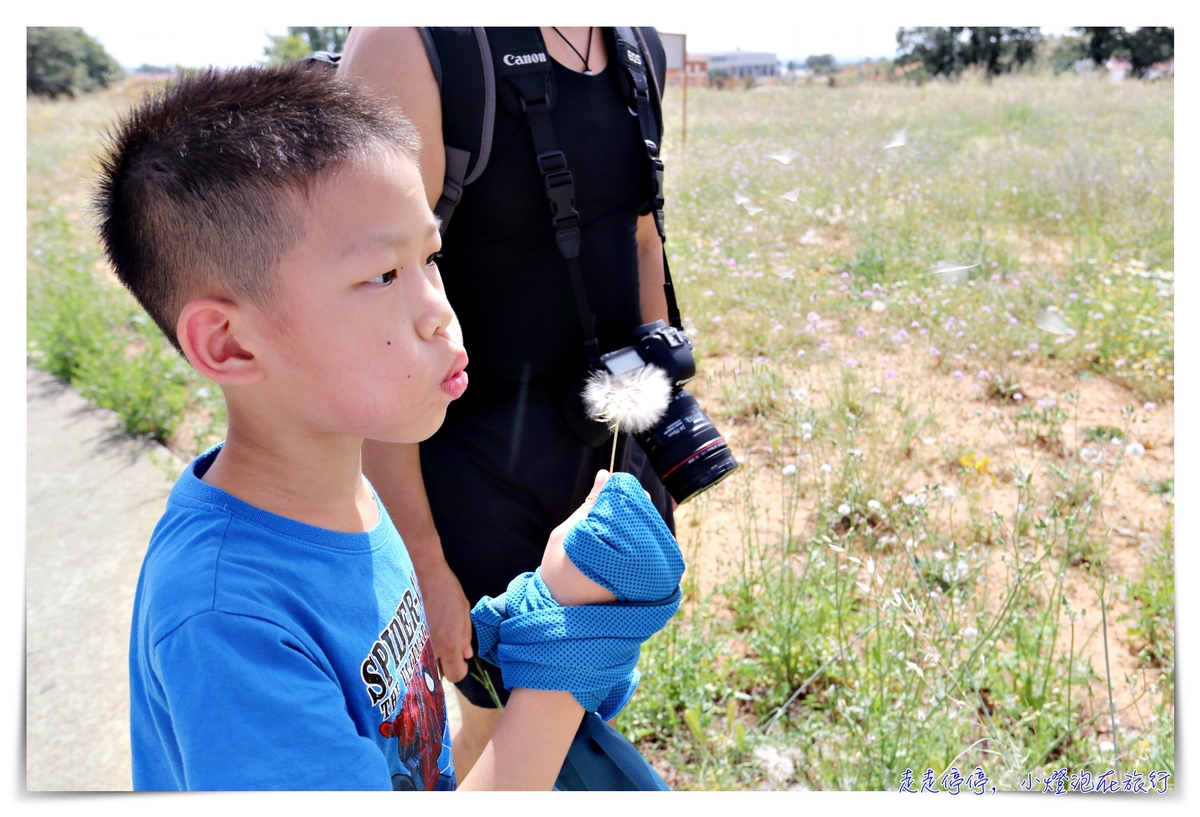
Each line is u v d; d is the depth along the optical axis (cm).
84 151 1216
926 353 519
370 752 83
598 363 170
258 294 87
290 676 80
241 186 85
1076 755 232
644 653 268
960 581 305
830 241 732
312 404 90
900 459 412
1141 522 361
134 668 96
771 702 264
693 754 248
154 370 525
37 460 451
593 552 98
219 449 102
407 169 92
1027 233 718
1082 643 294
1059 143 969
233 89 92
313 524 97
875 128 1105
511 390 173
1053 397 474
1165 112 1080
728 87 1633
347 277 86
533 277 168
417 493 163
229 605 81
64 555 365
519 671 99
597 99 170
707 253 682
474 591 178
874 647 260
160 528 92
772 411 468
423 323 91
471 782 96
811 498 385
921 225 718
